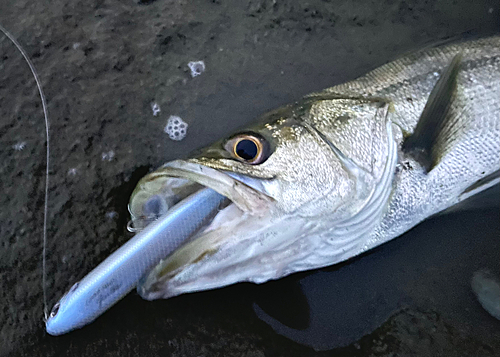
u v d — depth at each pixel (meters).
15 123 0.30
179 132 0.31
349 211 0.25
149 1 0.33
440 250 0.29
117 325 0.27
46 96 0.31
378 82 0.28
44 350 0.27
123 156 0.30
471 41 0.30
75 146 0.30
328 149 0.25
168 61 0.32
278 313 0.27
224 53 0.32
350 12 0.33
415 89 0.28
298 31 0.33
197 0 0.33
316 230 0.25
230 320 0.27
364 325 0.27
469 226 0.29
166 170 0.23
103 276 0.22
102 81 0.31
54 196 0.29
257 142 0.24
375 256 0.28
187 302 0.27
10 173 0.30
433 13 0.33
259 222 0.23
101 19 0.32
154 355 0.27
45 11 0.32
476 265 0.28
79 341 0.27
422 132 0.27
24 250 0.29
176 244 0.23
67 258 0.28
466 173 0.28
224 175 0.23
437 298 0.28
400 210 0.27
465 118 0.28
